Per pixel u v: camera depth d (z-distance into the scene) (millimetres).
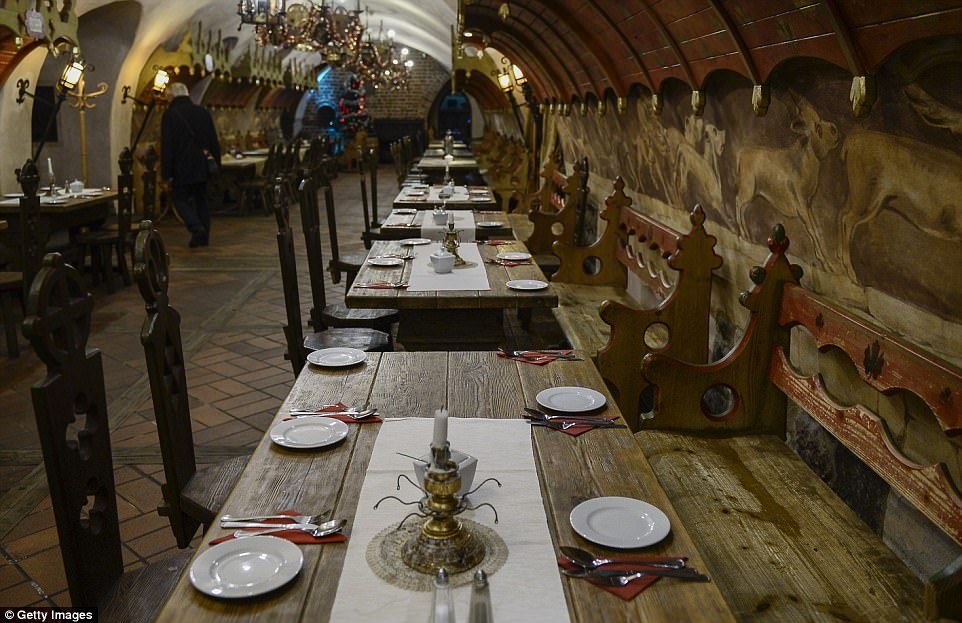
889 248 2871
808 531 2781
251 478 2303
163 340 2930
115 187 14055
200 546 1946
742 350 3586
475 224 7621
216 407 5641
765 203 3955
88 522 2541
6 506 4184
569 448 2529
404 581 1786
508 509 2111
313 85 31188
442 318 5223
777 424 3648
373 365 3365
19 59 9719
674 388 3586
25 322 2221
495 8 8250
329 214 7656
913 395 2740
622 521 2045
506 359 3457
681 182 5363
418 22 22750
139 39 13438
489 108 24969
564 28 6625
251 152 22281
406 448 2502
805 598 2398
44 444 2287
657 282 5551
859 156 3008
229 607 1708
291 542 1935
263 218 16484
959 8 2152
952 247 2494
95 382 2574
